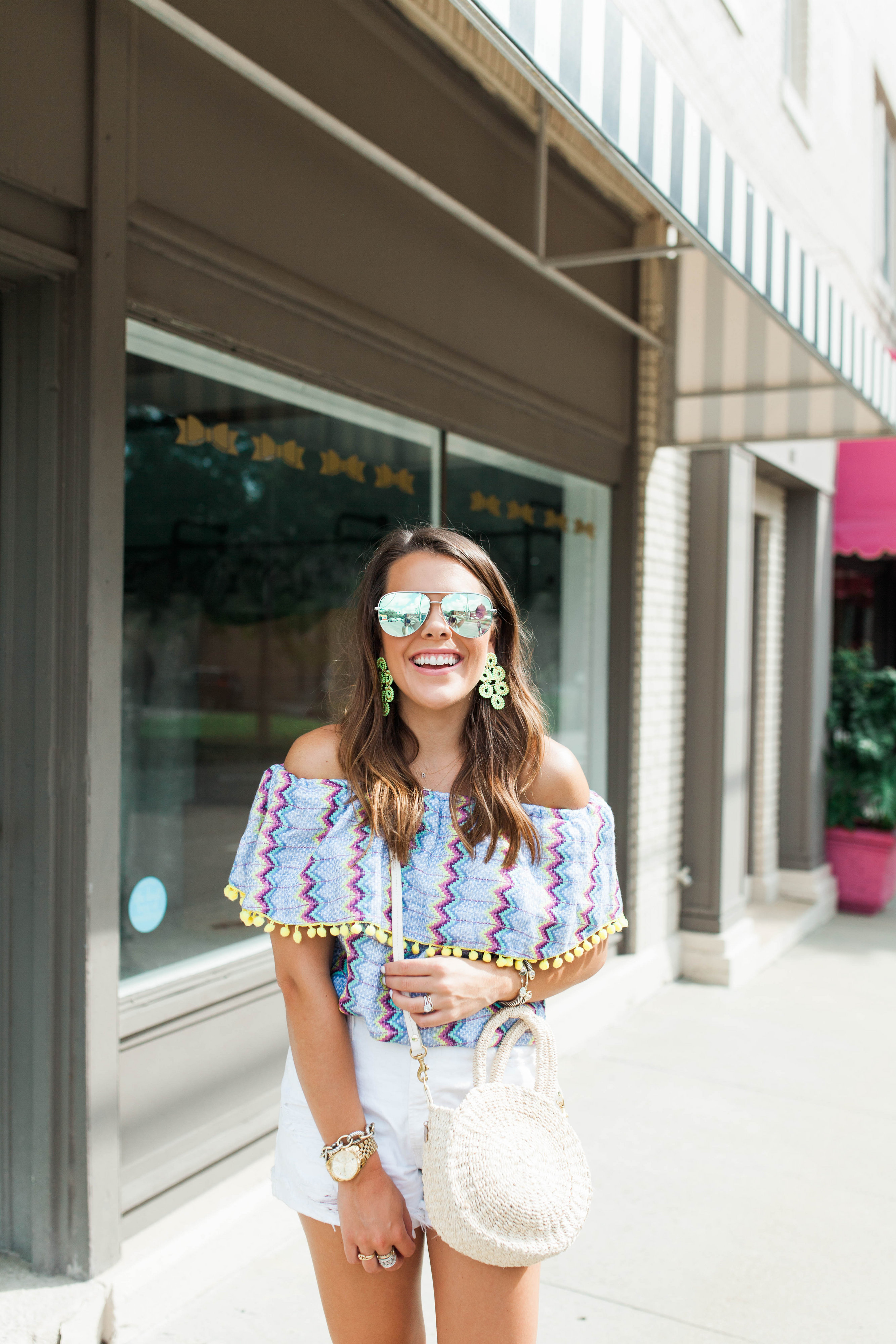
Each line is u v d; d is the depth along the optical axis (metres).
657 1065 4.74
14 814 2.65
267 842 1.67
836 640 10.80
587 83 2.41
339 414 3.77
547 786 1.77
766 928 6.93
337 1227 1.66
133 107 2.65
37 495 2.60
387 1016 1.63
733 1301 2.93
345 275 3.51
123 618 3.04
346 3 3.45
